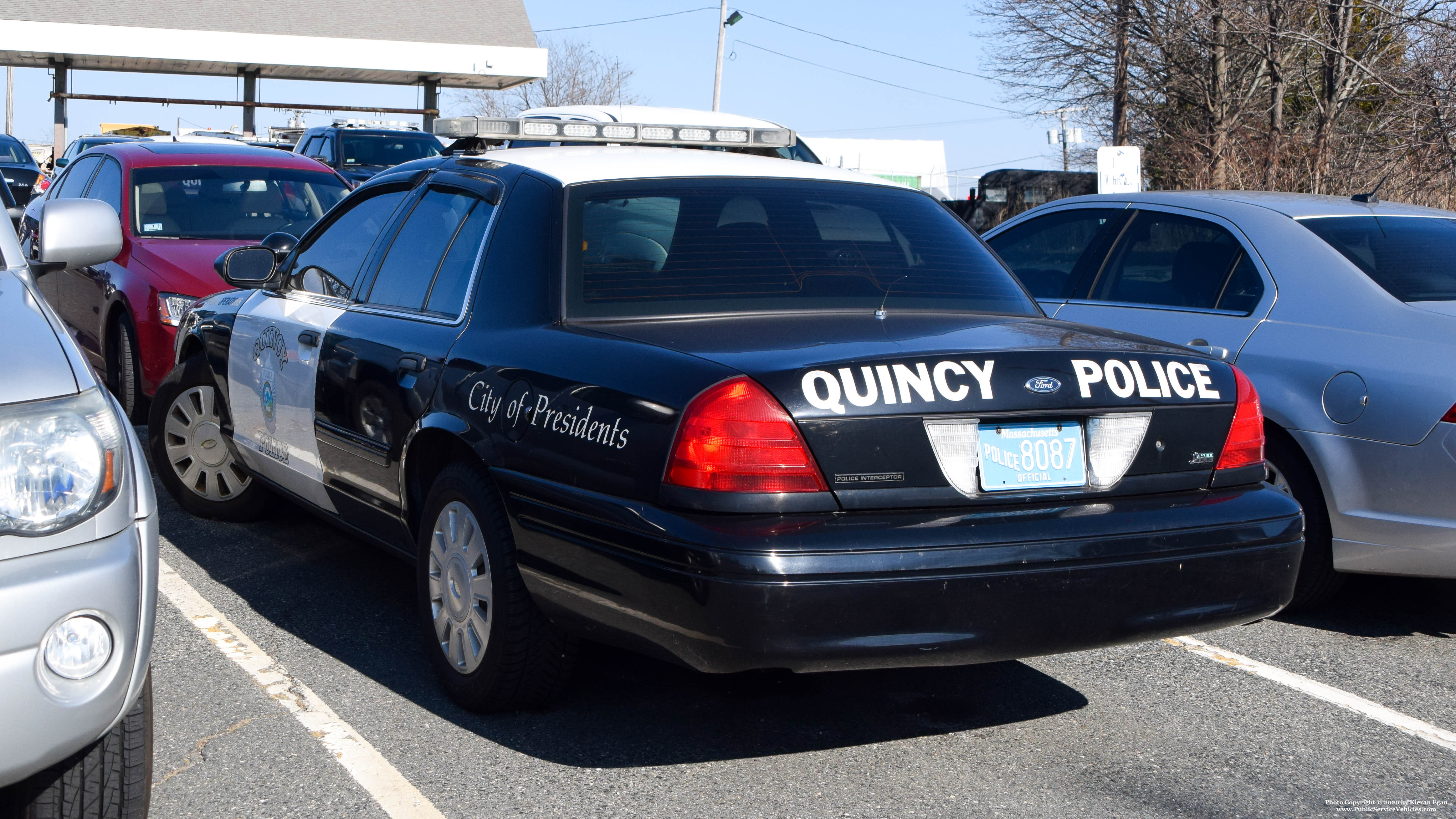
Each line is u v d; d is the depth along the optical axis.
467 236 4.01
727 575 2.79
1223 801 3.26
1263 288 4.93
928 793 3.27
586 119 12.66
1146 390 3.21
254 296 5.31
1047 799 3.25
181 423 5.74
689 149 4.64
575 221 3.66
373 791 3.20
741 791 3.25
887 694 3.96
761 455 2.87
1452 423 4.19
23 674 2.31
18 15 28.73
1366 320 4.57
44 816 2.60
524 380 3.37
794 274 3.63
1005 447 3.06
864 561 2.83
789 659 2.82
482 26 32.66
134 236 7.68
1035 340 3.26
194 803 3.12
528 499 3.26
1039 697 3.98
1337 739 3.69
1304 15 17.12
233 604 4.66
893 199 4.19
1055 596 2.96
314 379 4.46
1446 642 4.64
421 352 3.83
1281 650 4.50
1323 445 4.50
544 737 3.55
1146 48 21.09
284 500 6.04
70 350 2.67
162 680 3.91
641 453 2.98
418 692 3.86
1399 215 5.25
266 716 3.65
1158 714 3.86
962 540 2.91
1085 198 5.90
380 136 18.73
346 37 31.06
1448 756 3.58
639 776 3.32
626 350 3.19
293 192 8.49
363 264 4.54
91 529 2.45
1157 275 5.38
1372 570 4.49
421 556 3.81
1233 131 17.44
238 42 28.83
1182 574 3.10
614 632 3.08
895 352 3.04
